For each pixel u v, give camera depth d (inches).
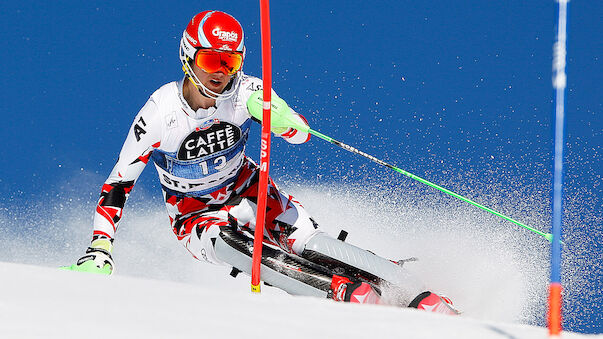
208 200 576.4
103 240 497.4
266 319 239.3
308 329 229.6
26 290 255.6
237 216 576.1
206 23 508.7
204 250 548.1
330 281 503.2
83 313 222.7
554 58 239.8
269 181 577.9
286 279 512.1
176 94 532.7
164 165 557.9
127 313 228.8
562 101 240.7
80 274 307.9
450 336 236.7
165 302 254.8
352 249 528.1
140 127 525.7
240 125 554.6
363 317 263.1
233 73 517.3
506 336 243.0
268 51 465.4
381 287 510.0
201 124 538.9
